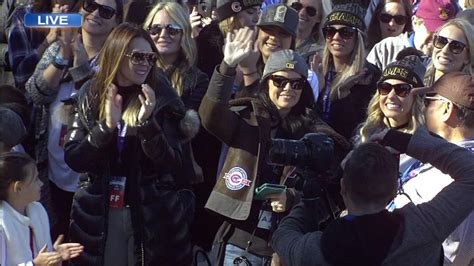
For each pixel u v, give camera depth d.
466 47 6.98
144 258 5.86
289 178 5.68
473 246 4.74
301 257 4.20
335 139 5.96
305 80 6.00
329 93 7.21
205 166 7.13
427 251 4.15
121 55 5.75
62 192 6.89
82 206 5.84
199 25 7.77
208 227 7.14
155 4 7.75
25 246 5.43
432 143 4.28
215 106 5.70
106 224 5.81
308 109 6.09
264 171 5.79
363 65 7.22
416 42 8.23
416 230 4.12
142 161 5.82
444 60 7.00
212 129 5.79
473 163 4.20
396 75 6.00
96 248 5.80
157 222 5.85
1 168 5.42
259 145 5.79
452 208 4.15
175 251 5.95
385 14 8.61
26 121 6.83
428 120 5.03
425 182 4.95
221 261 5.94
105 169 5.79
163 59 7.02
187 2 8.39
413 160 5.24
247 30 5.71
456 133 4.95
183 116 6.03
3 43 8.23
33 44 7.46
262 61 7.09
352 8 7.38
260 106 5.92
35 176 5.53
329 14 7.38
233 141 5.86
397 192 4.58
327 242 4.15
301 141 4.86
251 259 5.86
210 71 7.62
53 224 6.89
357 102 7.14
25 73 7.35
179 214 5.97
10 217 5.41
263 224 5.82
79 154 5.70
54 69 6.77
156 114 5.90
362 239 4.10
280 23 6.97
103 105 5.77
